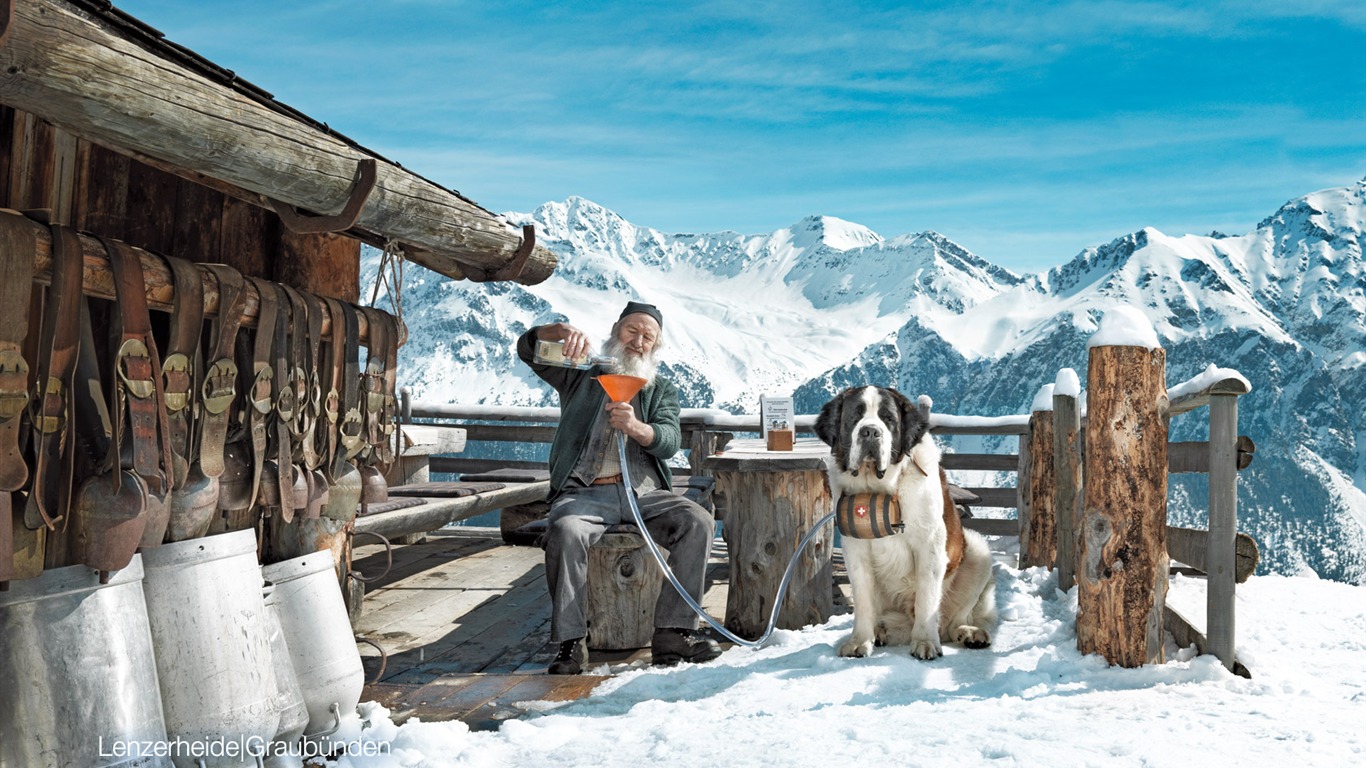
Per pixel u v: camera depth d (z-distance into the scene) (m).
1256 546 3.67
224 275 2.61
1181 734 2.85
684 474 8.62
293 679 2.73
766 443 5.68
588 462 4.59
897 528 4.18
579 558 4.23
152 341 2.32
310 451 3.01
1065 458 5.68
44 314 2.09
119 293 2.25
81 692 2.08
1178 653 3.92
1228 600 3.69
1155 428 3.80
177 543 2.44
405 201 3.06
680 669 4.08
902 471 4.24
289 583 2.87
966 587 4.57
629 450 4.64
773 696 3.55
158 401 2.32
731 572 5.05
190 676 2.37
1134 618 3.78
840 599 5.90
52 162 2.50
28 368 2.09
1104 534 3.83
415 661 4.44
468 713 3.45
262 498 2.82
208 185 2.73
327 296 3.42
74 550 2.14
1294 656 3.97
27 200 2.44
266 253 3.42
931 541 4.22
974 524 8.42
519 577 6.67
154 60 2.08
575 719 3.31
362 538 5.40
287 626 2.84
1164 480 3.81
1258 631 4.39
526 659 4.49
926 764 2.66
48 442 2.06
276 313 2.82
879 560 4.37
